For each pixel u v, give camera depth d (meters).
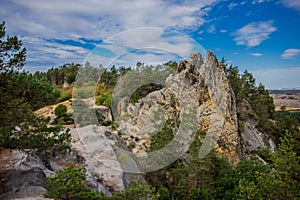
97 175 9.28
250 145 31.73
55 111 15.41
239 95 38.53
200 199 13.03
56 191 5.61
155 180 12.98
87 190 6.07
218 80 14.93
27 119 6.66
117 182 9.27
